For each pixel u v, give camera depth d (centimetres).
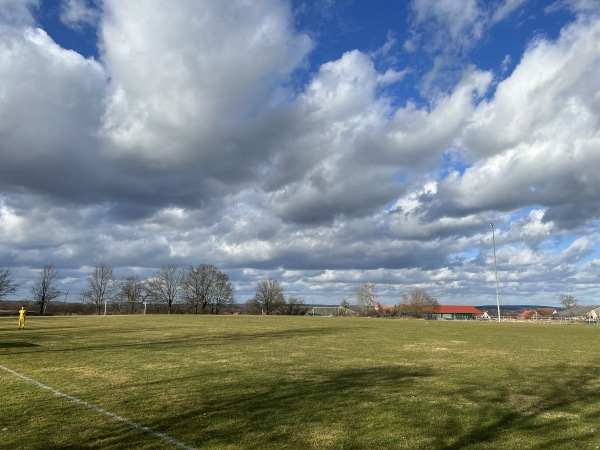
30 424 828
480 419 888
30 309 9644
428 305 11162
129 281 10875
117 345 2256
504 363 1728
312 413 920
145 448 703
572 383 1299
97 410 930
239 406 973
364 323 5297
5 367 1506
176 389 1149
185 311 11356
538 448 724
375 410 948
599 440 766
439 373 1462
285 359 1766
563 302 14000
